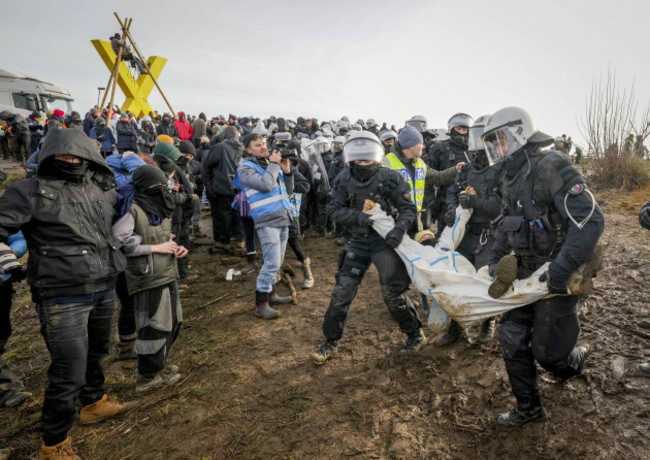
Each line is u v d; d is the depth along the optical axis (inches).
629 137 340.8
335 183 123.3
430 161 195.8
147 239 104.2
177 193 170.7
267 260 154.6
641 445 79.8
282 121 496.1
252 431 98.0
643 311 129.4
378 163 116.2
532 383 87.1
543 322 82.2
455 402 101.4
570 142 637.9
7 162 579.2
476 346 125.8
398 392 108.3
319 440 93.7
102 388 103.6
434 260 109.9
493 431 90.6
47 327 84.0
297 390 112.8
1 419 105.7
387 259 118.0
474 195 120.6
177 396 112.8
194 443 95.0
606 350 111.3
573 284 75.4
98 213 88.5
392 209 115.7
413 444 89.7
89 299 87.6
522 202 82.7
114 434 99.1
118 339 144.1
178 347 139.7
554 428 87.9
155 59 599.2
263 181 145.7
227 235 246.7
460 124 179.9
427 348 128.3
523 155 82.4
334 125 477.1
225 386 116.5
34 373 125.9
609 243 199.9
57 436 86.9
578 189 72.7
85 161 86.0
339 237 262.2
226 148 227.0
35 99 672.4
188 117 602.5
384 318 152.5
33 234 81.7
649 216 95.8
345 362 124.9
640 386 95.9
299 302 173.2
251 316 161.5
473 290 97.0
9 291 109.7
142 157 149.9
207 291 190.1
